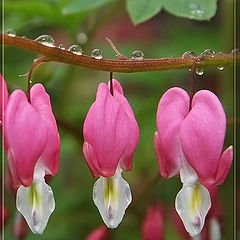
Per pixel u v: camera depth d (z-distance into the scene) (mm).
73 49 250
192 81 254
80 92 389
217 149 249
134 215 335
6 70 367
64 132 357
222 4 368
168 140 251
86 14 345
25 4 338
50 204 246
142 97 382
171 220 357
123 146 248
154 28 437
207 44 385
